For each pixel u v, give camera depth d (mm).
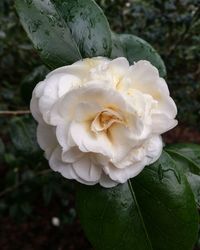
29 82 239
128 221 163
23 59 386
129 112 138
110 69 145
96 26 177
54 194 508
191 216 163
